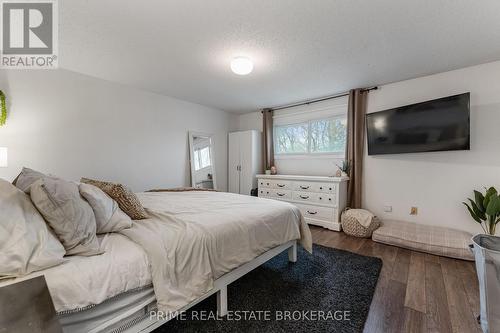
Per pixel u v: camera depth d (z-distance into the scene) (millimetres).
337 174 3484
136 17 1721
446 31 1903
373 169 3303
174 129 3924
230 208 1892
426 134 2688
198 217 1574
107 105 3100
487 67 2510
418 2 1563
